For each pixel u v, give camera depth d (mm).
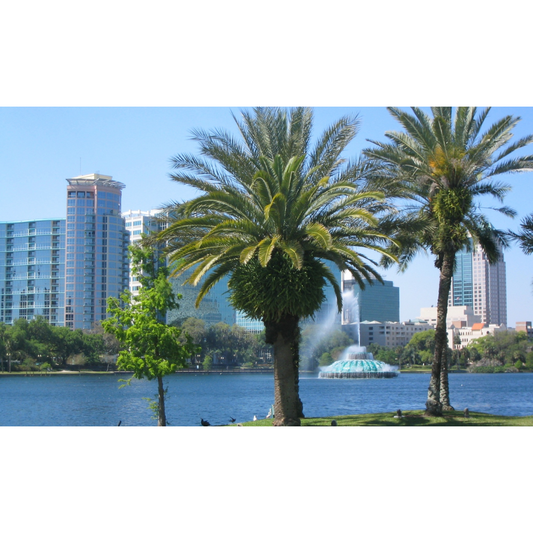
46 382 128250
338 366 159750
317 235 20078
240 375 174375
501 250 33781
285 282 21719
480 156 28672
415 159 30188
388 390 97312
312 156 26562
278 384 23328
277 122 26703
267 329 23531
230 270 24953
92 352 160875
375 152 29859
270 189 21781
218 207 22703
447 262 29922
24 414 55250
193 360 181500
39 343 151250
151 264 32000
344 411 51625
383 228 27891
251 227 22047
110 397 80312
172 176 26109
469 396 78375
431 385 30203
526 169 29125
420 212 30266
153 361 29703
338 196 24188
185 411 54188
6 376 146500
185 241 28766
